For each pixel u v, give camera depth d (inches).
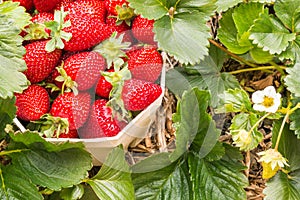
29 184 24.0
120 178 24.9
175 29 25.0
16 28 23.5
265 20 25.8
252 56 26.7
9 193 23.8
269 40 25.6
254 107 25.1
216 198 25.6
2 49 23.3
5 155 24.4
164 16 25.0
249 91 28.0
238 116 25.7
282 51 25.8
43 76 24.3
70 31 24.0
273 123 25.8
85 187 25.7
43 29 24.1
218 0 26.2
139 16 24.8
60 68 23.9
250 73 28.1
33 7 25.6
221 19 26.8
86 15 24.2
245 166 26.3
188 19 25.2
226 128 27.2
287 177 26.2
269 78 27.8
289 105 25.9
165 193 25.6
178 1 25.3
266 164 25.0
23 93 24.0
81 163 24.4
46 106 24.4
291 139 26.1
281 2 25.9
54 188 24.0
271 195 25.6
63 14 24.0
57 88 24.5
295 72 25.4
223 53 27.3
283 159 24.4
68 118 23.9
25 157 24.3
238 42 26.3
